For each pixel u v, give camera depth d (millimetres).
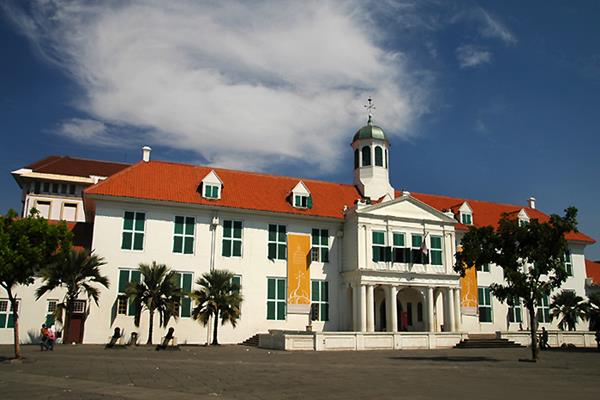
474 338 39656
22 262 21859
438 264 44875
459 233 49000
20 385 15297
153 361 23641
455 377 18828
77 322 36156
